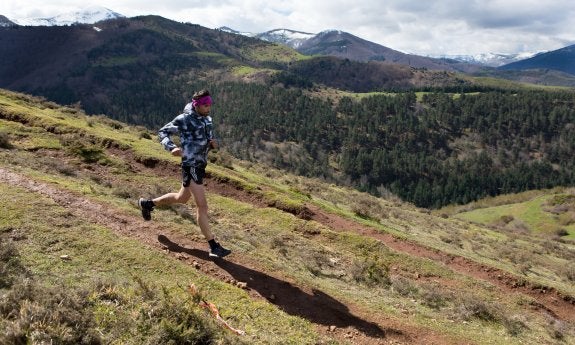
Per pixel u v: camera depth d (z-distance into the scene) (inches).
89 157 768.9
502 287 747.4
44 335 182.4
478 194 6801.2
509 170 7608.3
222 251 324.5
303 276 393.1
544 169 7632.9
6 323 187.0
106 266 278.5
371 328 321.1
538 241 1788.9
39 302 203.2
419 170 7716.5
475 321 486.9
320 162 7824.8
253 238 537.0
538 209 3868.1
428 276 693.3
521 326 523.2
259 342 242.7
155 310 227.0
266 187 999.6
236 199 844.6
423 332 350.0
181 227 382.6
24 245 277.6
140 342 205.8
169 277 284.2
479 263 812.6
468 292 665.6
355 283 493.0
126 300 234.4
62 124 947.3
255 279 325.4
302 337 266.5
